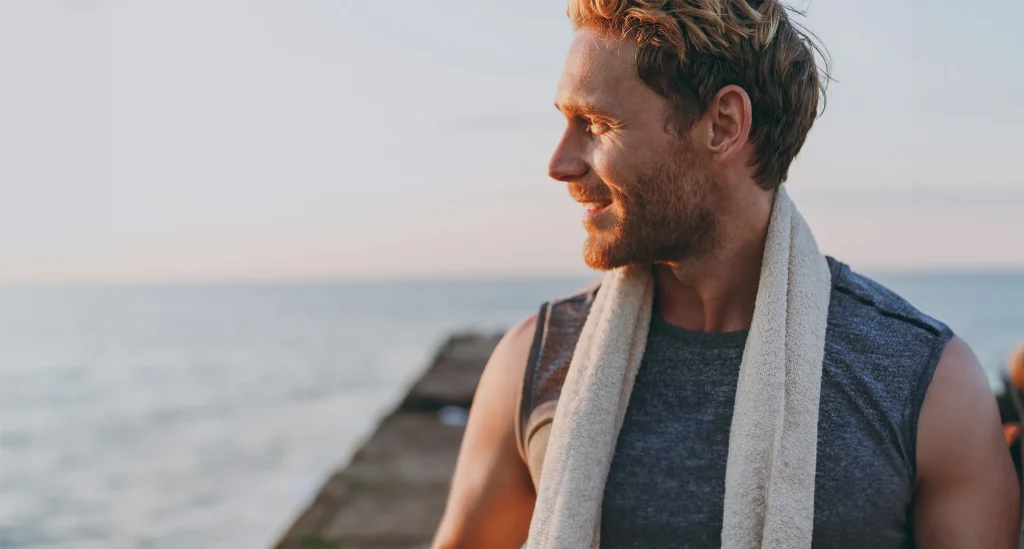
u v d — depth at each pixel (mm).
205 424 20469
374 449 6082
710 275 1346
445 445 6223
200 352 46031
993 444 1235
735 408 1279
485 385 1482
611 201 1284
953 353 1273
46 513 12031
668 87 1235
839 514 1206
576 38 1293
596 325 1387
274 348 48656
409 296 161000
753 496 1228
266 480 13516
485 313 100500
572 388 1348
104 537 10570
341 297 168000
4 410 23953
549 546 1269
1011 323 59000
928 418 1229
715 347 1345
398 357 42156
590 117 1263
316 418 21172
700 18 1222
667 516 1271
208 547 9867
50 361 40438
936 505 1233
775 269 1307
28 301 180000
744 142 1263
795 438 1229
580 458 1298
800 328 1285
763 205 1338
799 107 1317
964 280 167750
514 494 1424
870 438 1232
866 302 1331
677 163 1258
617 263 1312
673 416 1328
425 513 4539
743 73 1260
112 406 24344
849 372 1260
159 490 13141
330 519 4453
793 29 1339
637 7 1225
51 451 17312
